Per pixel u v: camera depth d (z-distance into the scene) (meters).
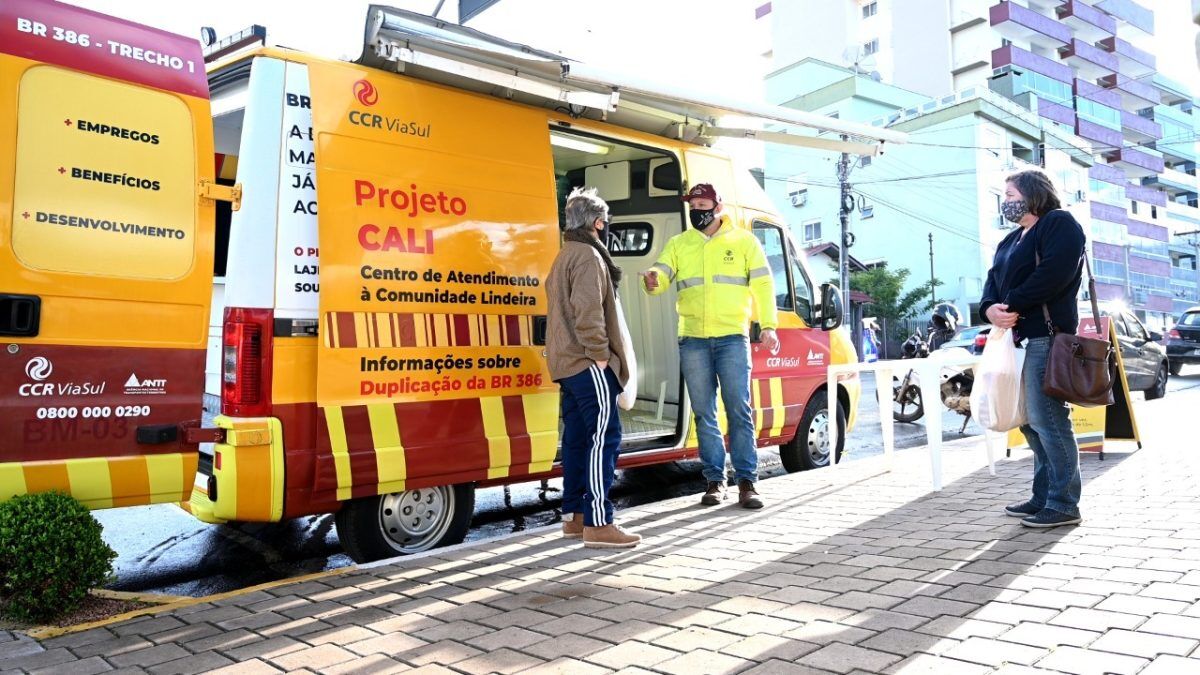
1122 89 57.91
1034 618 3.10
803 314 7.46
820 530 4.77
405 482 4.49
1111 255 50.25
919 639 2.94
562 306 4.70
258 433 4.05
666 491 7.11
